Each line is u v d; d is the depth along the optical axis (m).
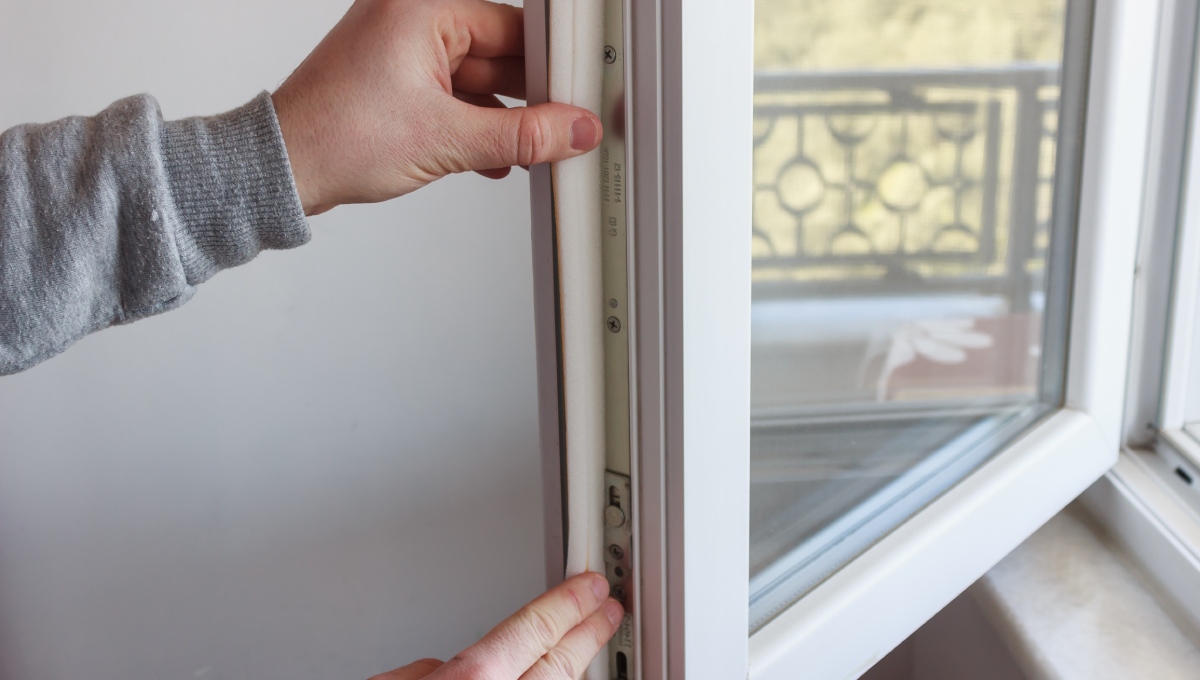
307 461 1.33
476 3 0.59
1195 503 0.89
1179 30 0.86
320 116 0.56
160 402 1.28
